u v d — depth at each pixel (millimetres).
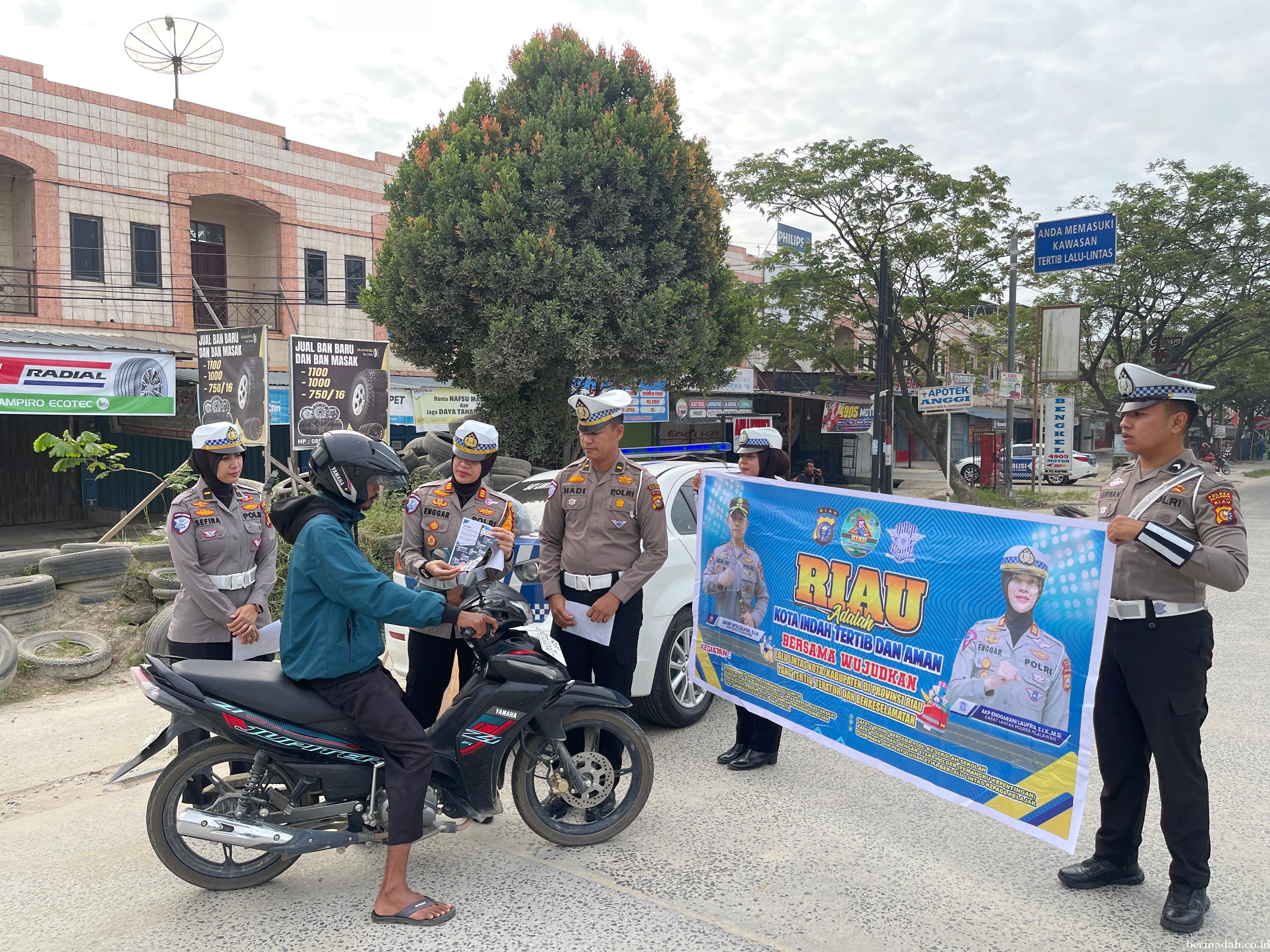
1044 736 3094
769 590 4230
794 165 21266
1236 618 8406
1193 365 34031
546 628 4684
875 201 20938
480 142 10828
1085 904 3180
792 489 4113
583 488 3994
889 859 3543
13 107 14703
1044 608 3102
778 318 23203
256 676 3160
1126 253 24812
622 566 3932
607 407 3867
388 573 7875
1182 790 2994
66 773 4617
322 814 3182
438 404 16422
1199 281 25203
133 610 7078
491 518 4191
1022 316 26875
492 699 3395
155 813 3135
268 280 18547
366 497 3156
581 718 3629
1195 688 2998
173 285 16734
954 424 40000
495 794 3455
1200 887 3002
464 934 2965
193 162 16922
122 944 2914
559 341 10500
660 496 3949
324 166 18906
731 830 3820
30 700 5836
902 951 2869
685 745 5000
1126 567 3100
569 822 3803
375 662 3195
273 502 3547
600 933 2975
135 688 6109
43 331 14797
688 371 11922
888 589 3664
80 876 3414
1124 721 3189
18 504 16047
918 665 3541
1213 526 2912
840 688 3885
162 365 13641
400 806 3053
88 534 15164
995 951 2867
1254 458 68875
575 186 10641
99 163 15734
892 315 21188
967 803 3350
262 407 9828
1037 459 27594
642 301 10734
